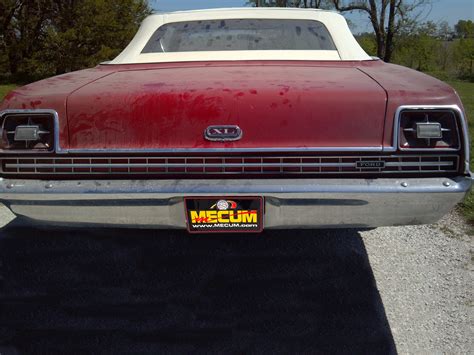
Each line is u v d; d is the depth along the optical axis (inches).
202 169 81.7
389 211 83.6
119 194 81.4
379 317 100.0
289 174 81.4
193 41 121.6
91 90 85.5
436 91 82.4
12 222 147.8
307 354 89.4
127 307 104.3
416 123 80.1
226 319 100.1
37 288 111.6
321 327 97.2
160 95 82.2
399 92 81.4
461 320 98.3
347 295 108.0
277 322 98.9
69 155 83.6
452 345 91.0
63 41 732.0
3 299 107.3
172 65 108.7
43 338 94.7
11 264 121.8
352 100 80.7
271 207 84.3
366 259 123.7
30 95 85.7
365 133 81.1
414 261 122.6
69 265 121.4
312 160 81.3
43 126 84.2
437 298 106.3
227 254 126.2
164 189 80.6
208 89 83.1
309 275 116.3
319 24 125.5
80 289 111.1
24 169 84.9
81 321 99.9
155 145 82.2
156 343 93.0
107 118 82.6
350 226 87.0
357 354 89.3
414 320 98.9
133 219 86.7
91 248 130.0
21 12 762.8
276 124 81.0
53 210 86.4
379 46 1007.0
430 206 82.7
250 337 94.4
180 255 125.6
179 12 131.2
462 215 149.9
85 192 81.7
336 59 112.6
